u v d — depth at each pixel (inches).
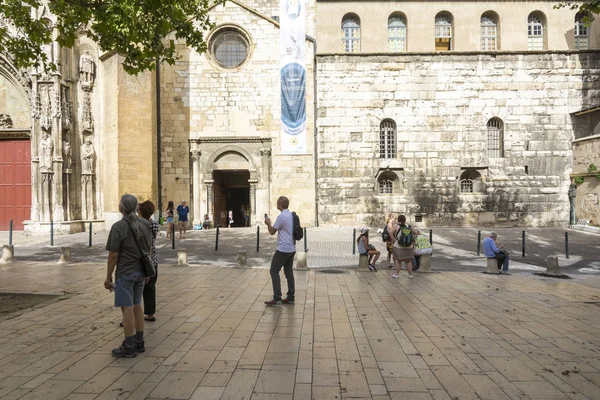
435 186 1003.9
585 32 1044.5
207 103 1009.5
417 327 259.8
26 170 880.9
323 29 1046.4
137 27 347.3
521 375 187.5
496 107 1006.4
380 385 176.1
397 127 1008.2
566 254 599.2
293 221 314.3
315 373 188.2
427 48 1043.9
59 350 217.0
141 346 213.9
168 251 633.6
